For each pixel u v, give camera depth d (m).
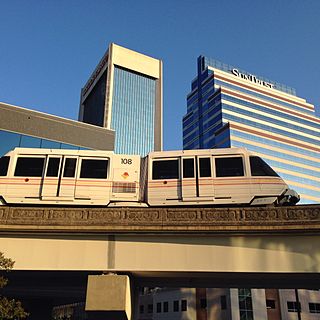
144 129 157.75
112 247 16.52
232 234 15.98
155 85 169.25
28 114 35.28
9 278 20.52
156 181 17.48
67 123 37.03
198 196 16.91
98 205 17.42
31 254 16.48
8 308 14.41
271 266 15.47
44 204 17.44
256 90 138.88
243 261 15.72
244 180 16.98
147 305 65.94
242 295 51.00
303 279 18.17
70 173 17.80
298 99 145.62
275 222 15.48
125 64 164.25
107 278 15.89
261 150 122.56
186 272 16.22
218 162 17.52
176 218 16.09
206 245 16.17
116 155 18.44
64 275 18.08
